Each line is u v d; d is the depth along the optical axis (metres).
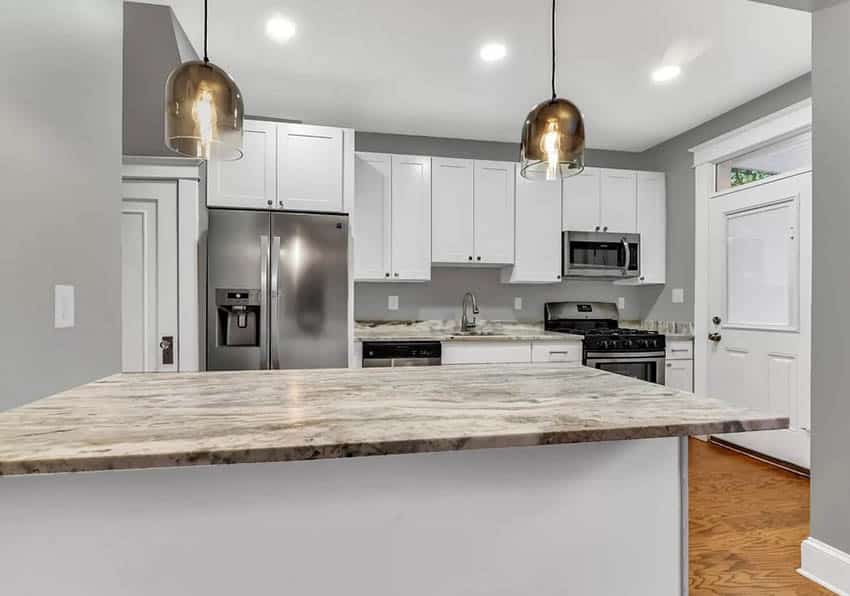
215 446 0.80
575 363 3.70
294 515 0.96
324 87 3.13
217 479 0.93
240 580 0.94
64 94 1.36
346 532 0.99
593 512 1.12
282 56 2.73
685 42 2.58
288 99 3.32
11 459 0.73
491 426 0.94
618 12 2.30
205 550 0.93
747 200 3.37
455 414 1.03
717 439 3.63
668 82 3.05
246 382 1.39
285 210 3.19
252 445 0.81
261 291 2.97
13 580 0.86
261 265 2.98
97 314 1.55
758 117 3.29
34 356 1.23
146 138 2.95
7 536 0.86
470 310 4.19
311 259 3.09
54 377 1.32
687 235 3.96
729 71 2.90
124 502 0.90
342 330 3.12
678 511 1.17
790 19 2.37
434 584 1.03
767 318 3.23
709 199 3.71
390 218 3.72
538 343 3.65
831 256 1.83
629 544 1.14
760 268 3.28
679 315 4.04
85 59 1.47
